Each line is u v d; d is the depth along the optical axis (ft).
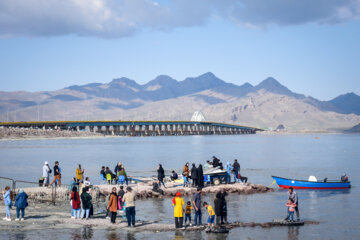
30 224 109.19
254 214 132.46
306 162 377.50
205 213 132.77
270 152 558.15
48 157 433.48
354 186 204.64
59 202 146.00
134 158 427.74
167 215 129.80
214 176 187.32
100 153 508.94
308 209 143.54
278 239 101.24
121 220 116.47
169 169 305.73
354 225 117.50
